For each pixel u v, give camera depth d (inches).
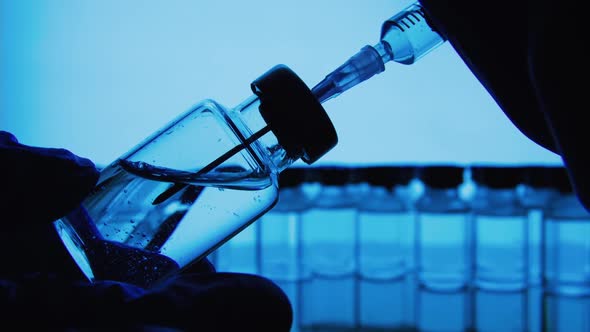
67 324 12.3
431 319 18.5
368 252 18.9
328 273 18.9
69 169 13.3
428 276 18.6
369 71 13.7
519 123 13.8
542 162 19.3
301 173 18.2
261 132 13.3
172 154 13.4
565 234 18.5
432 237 18.7
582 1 11.7
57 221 13.5
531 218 19.3
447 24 13.5
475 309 18.5
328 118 13.0
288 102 13.0
